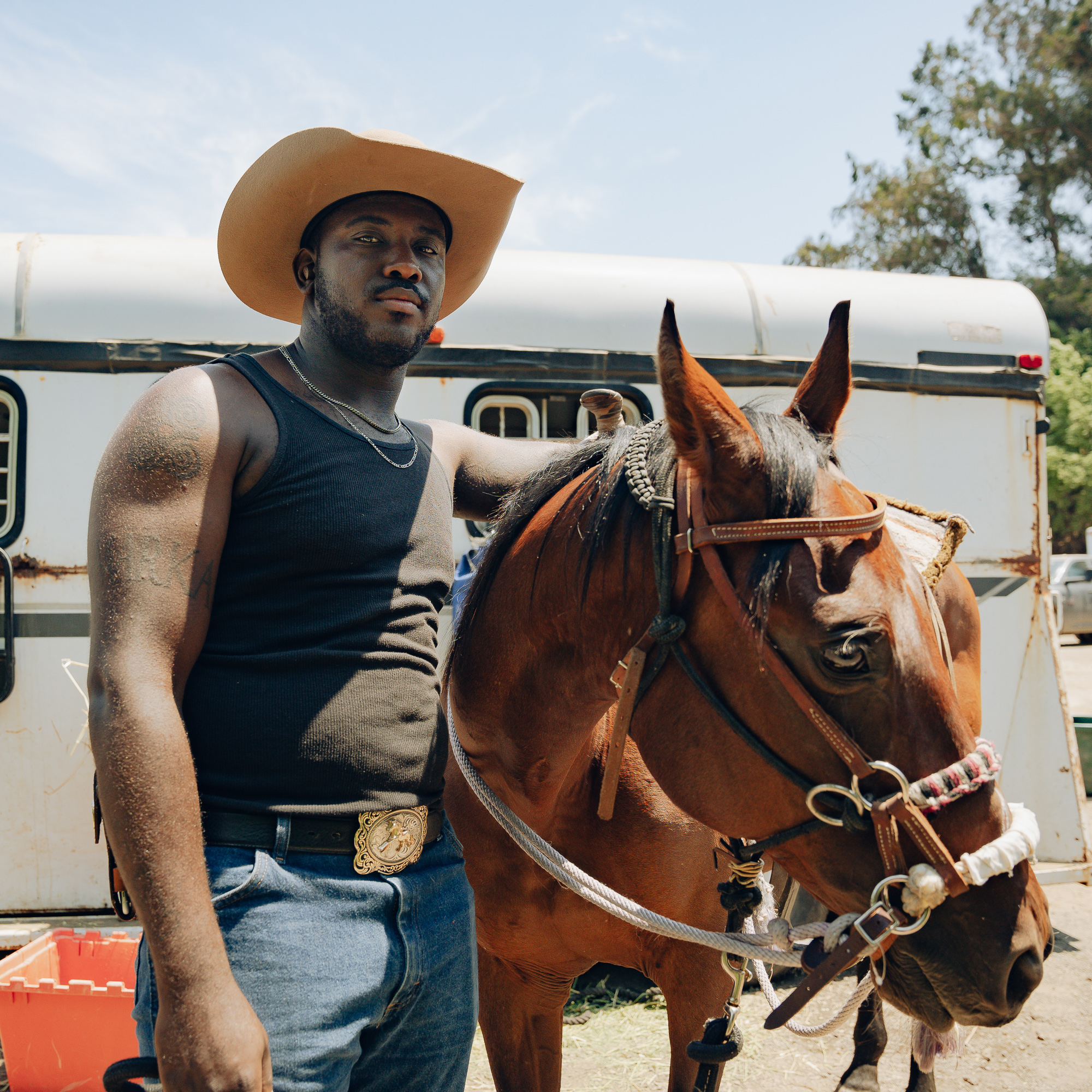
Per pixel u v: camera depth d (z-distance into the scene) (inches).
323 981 40.3
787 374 138.1
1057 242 984.3
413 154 48.8
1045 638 144.4
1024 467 146.2
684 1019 64.3
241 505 43.3
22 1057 95.7
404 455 49.9
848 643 39.6
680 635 45.4
